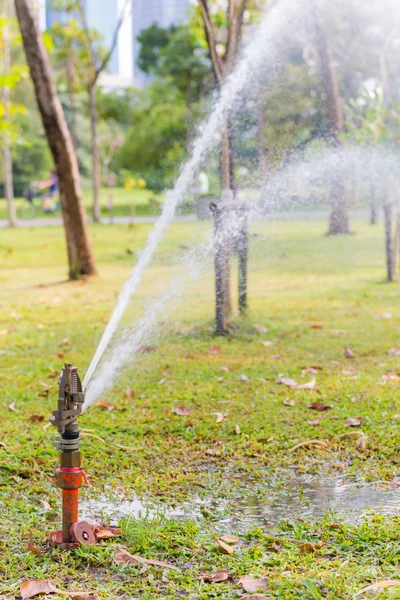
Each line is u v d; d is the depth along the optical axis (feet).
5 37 72.18
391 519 11.65
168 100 142.72
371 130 37.32
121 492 13.32
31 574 9.99
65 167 43.34
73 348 26.08
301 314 31.50
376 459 14.70
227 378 21.27
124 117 142.51
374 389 19.52
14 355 25.20
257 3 37.45
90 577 9.96
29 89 148.36
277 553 10.55
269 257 46.70
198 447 15.66
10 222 91.86
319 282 40.91
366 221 69.56
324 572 9.75
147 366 22.57
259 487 13.46
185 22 113.91
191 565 10.25
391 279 40.88
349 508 12.38
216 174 28.50
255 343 26.12
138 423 17.21
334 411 17.60
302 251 49.24
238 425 16.83
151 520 11.75
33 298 37.99
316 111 57.57
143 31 124.98
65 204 44.04
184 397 19.25
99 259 55.06
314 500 12.80
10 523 11.89
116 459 14.92
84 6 89.97
